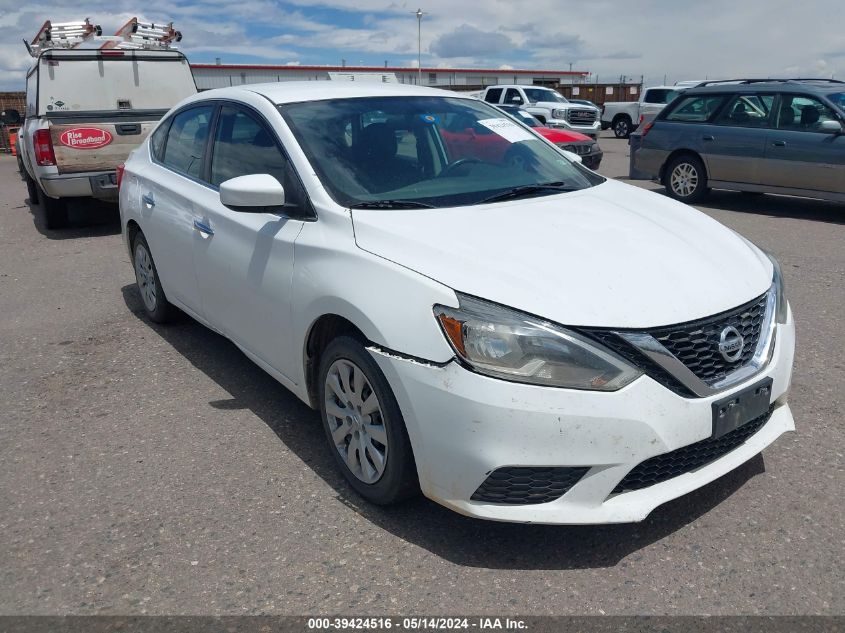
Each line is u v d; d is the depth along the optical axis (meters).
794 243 7.67
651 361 2.51
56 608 2.55
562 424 2.43
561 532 2.87
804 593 2.49
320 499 3.15
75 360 4.86
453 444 2.54
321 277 3.06
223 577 2.68
